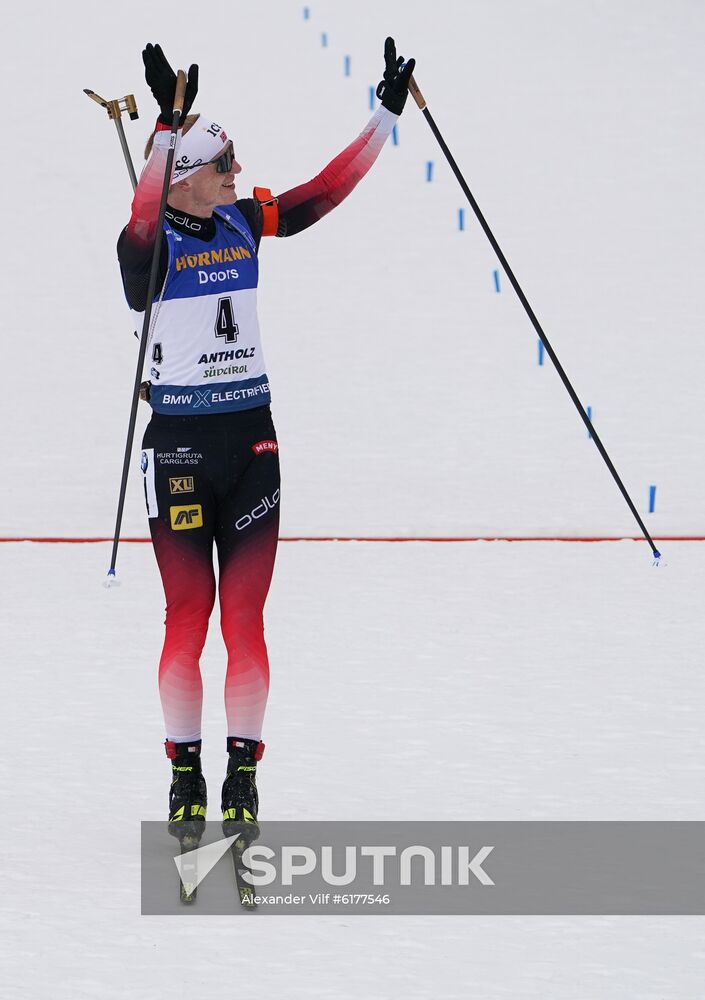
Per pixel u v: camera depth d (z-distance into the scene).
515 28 58.78
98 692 17.89
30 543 24.08
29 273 39.03
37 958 11.47
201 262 13.57
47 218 42.41
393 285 38.69
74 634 20.06
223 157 13.59
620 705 17.53
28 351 34.41
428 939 11.90
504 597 21.72
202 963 11.45
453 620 20.69
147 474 13.75
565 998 10.93
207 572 13.70
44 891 12.65
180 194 13.62
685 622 20.72
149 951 11.64
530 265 39.97
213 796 14.91
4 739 16.33
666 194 44.94
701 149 48.22
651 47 57.19
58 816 14.32
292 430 30.12
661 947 11.80
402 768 15.58
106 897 12.59
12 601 21.42
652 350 34.91
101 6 58.81
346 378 33.09
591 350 34.84
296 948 11.73
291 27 57.53
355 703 17.55
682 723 16.97
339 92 51.19
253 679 13.35
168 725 13.48
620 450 29.23
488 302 37.72
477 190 44.91
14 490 26.81
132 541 24.33
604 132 49.31
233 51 54.72
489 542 24.33
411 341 35.31
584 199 44.41
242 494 13.70
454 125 49.53
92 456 28.73
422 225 42.59
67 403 31.58
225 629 13.59
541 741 16.38
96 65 53.12
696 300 37.97
